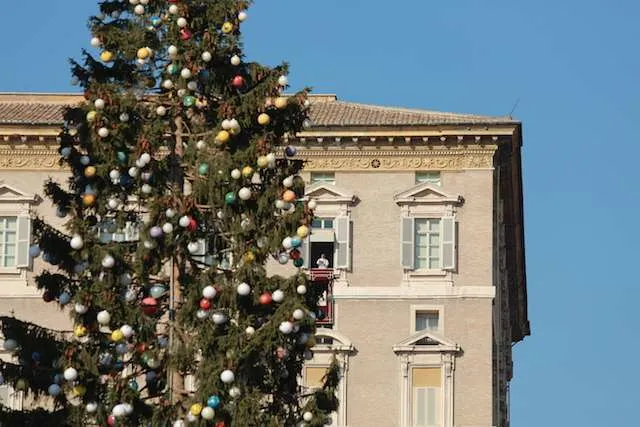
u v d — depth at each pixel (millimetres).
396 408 99812
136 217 68500
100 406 66000
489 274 101188
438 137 101250
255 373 66812
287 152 68750
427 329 100812
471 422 99750
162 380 67250
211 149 68188
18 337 67000
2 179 101500
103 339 66812
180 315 66812
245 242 67688
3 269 100812
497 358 106312
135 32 69375
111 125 67562
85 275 66938
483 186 101625
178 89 68562
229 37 69438
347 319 100500
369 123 101125
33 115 104125
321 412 68125
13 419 66438
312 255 101250
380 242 101375
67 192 69188
